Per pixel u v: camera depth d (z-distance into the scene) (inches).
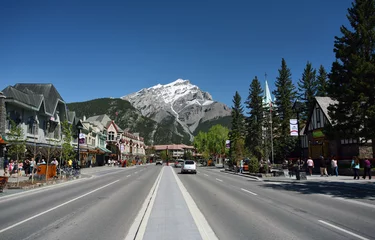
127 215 397.1
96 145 2625.5
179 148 7258.9
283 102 2429.9
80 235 292.7
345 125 982.4
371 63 902.4
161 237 267.4
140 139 5009.8
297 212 415.2
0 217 386.3
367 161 987.9
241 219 364.8
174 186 780.0
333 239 273.9
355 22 1002.1
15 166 1128.8
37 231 309.1
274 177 1167.0
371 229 313.1
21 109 1325.0
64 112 1792.6
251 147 2353.6
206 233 282.4
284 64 2506.2
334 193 657.0
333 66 1008.9
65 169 1175.0
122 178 1181.7
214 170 2116.1
